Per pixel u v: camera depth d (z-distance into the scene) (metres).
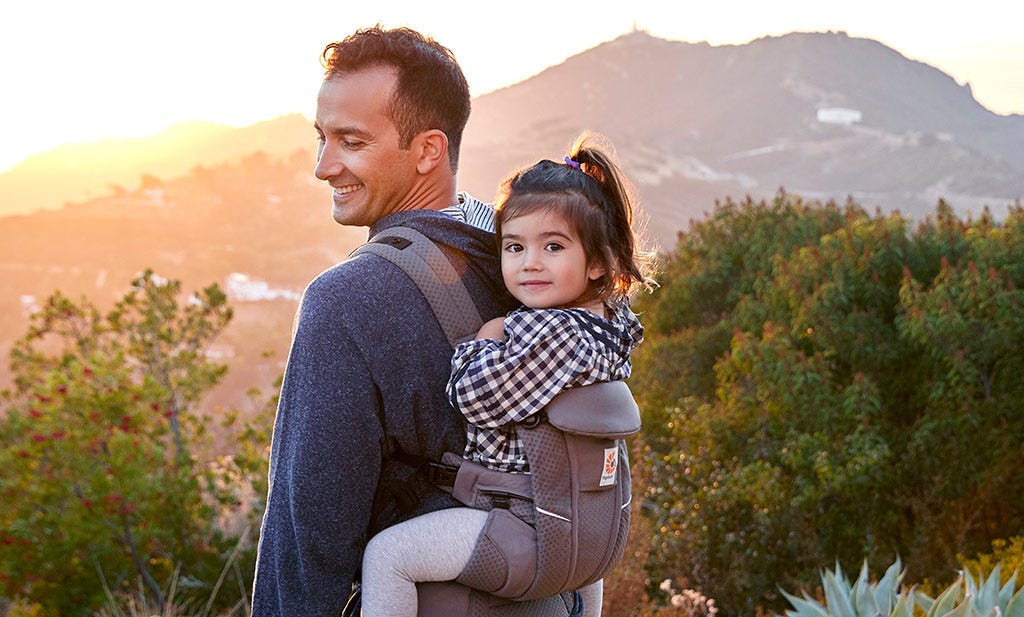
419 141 1.65
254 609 1.58
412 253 1.57
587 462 1.54
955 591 3.54
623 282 1.67
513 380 1.48
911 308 10.38
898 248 11.38
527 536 1.51
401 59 1.62
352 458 1.48
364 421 1.49
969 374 10.05
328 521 1.49
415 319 1.54
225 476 10.03
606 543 1.58
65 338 10.49
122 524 8.82
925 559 8.91
